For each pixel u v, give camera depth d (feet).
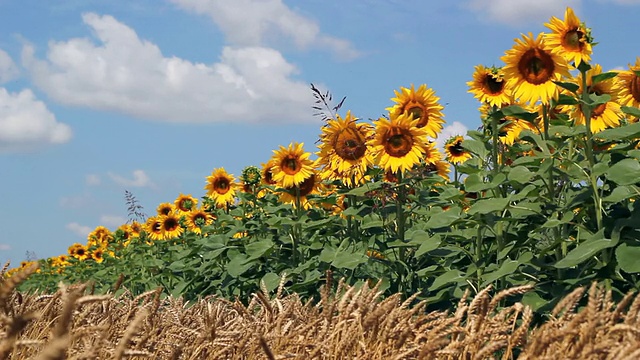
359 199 23.45
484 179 21.45
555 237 17.20
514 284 17.12
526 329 8.64
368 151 22.76
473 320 9.75
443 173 28.40
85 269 52.39
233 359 9.86
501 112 19.19
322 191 27.09
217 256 27.35
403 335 8.97
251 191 33.68
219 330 10.71
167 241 41.93
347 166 22.98
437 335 8.79
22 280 5.24
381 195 21.03
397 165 20.97
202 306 14.62
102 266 49.57
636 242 14.89
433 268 18.72
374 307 10.55
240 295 25.71
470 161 22.56
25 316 5.24
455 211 19.04
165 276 34.12
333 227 25.08
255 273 24.98
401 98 22.53
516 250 18.81
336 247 23.29
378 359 9.05
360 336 9.35
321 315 10.35
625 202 17.08
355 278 21.34
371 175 23.03
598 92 19.57
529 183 18.53
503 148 20.38
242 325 11.42
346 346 9.16
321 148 23.71
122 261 43.09
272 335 10.09
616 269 14.96
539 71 18.89
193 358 9.65
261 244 23.82
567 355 8.18
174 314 11.98
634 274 15.26
